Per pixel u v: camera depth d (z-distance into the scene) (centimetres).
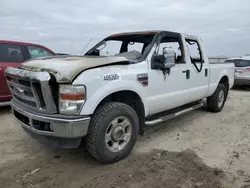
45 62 328
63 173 313
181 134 467
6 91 586
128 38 474
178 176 302
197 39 526
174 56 407
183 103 484
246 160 354
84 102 291
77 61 312
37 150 385
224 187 281
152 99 393
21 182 291
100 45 517
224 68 636
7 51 600
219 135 464
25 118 332
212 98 620
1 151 379
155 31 436
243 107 722
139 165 333
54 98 293
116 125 333
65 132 287
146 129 494
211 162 346
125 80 338
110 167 329
